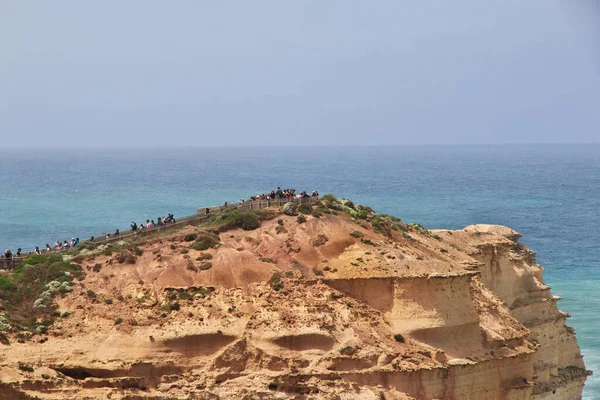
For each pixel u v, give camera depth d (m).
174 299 102.56
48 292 103.50
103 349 96.56
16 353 95.00
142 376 95.81
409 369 100.38
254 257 108.69
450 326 105.69
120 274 106.62
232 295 103.50
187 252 109.19
